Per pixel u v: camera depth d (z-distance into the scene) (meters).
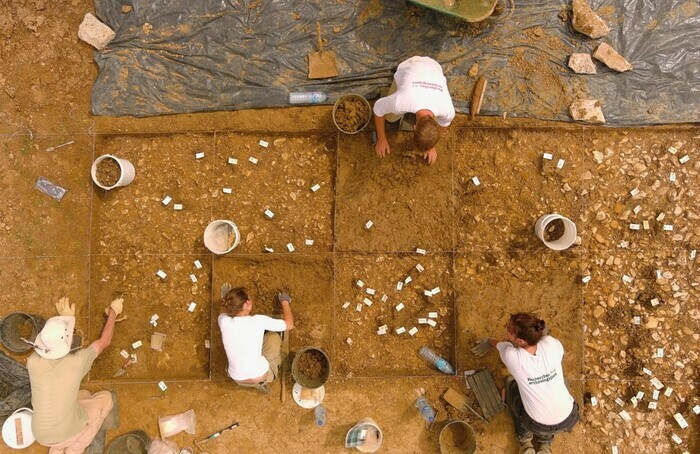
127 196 3.75
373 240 3.70
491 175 3.72
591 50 3.68
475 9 3.51
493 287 3.69
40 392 3.08
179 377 3.71
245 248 3.72
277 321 3.31
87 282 3.69
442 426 3.65
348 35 3.70
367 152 3.70
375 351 3.73
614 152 3.71
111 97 3.70
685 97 3.65
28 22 3.72
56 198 3.70
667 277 3.66
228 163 3.73
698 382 3.62
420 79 3.01
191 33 3.70
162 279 3.73
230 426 3.67
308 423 3.68
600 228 3.70
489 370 3.65
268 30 3.70
